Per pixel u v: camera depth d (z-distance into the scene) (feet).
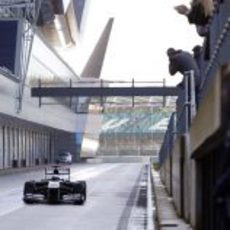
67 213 199.72
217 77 45.32
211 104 53.36
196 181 97.30
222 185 31.37
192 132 102.89
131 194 305.12
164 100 598.75
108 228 157.48
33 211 206.59
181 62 147.84
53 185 237.45
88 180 462.19
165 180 301.63
